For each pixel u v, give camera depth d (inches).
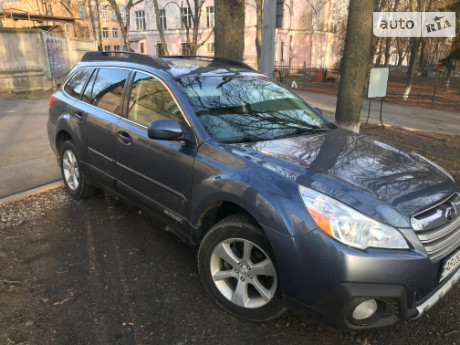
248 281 97.3
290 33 1392.7
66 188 187.5
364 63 251.9
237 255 101.0
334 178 93.3
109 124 141.8
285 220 85.2
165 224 126.2
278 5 275.7
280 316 103.9
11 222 154.8
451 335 98.4
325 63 1601.9
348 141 124.1
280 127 126.7
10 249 134.0
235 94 132.2
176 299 109.8
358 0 239.5
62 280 117.0
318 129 134.6
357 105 259.0
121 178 139.2
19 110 422.6
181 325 99.7
